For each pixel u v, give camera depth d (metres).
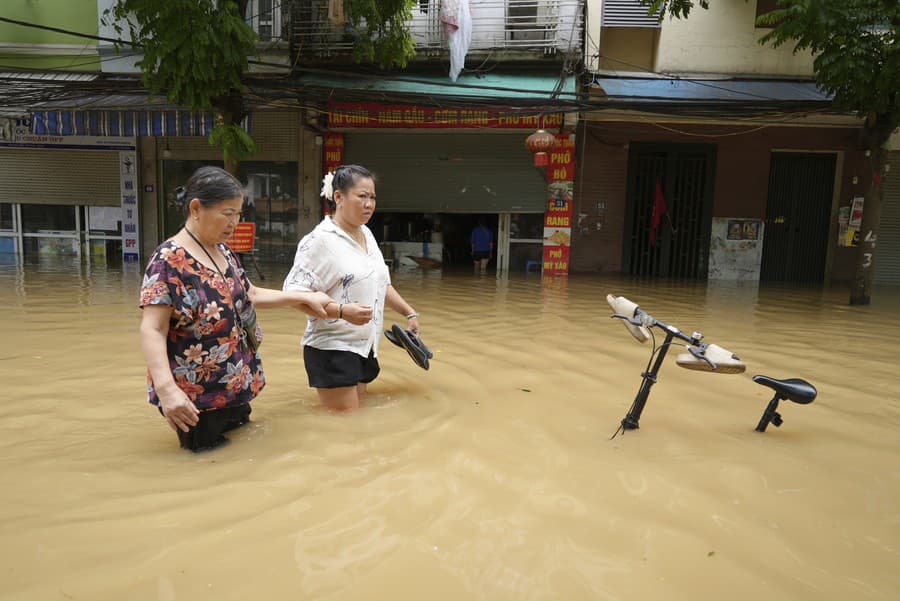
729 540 2.27
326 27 12.62
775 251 14.80
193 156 15.26
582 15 12.48
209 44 8.70
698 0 13.48
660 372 4.73
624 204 14.45
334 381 3.60
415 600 1.87
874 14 8.34
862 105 9.06
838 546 2.25
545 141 12.48
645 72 13.95
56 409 3.61
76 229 15.63
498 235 14.95
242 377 3.14
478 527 2.31
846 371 4.93
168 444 3.10
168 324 2.88
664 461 2.99
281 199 15.14
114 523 2.29
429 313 7.58
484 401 3.93
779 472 2.88
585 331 6.42
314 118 13.69
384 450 3.06
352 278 3.68
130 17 12.74
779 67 13.54
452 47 12.05
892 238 14.29
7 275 10.95
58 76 13.45
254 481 2.67
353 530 2.27
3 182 15.45
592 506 2.51
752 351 5.71
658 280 13.43
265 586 1.92
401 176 14.77
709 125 14.11
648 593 1.94
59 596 1.85
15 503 2.43
